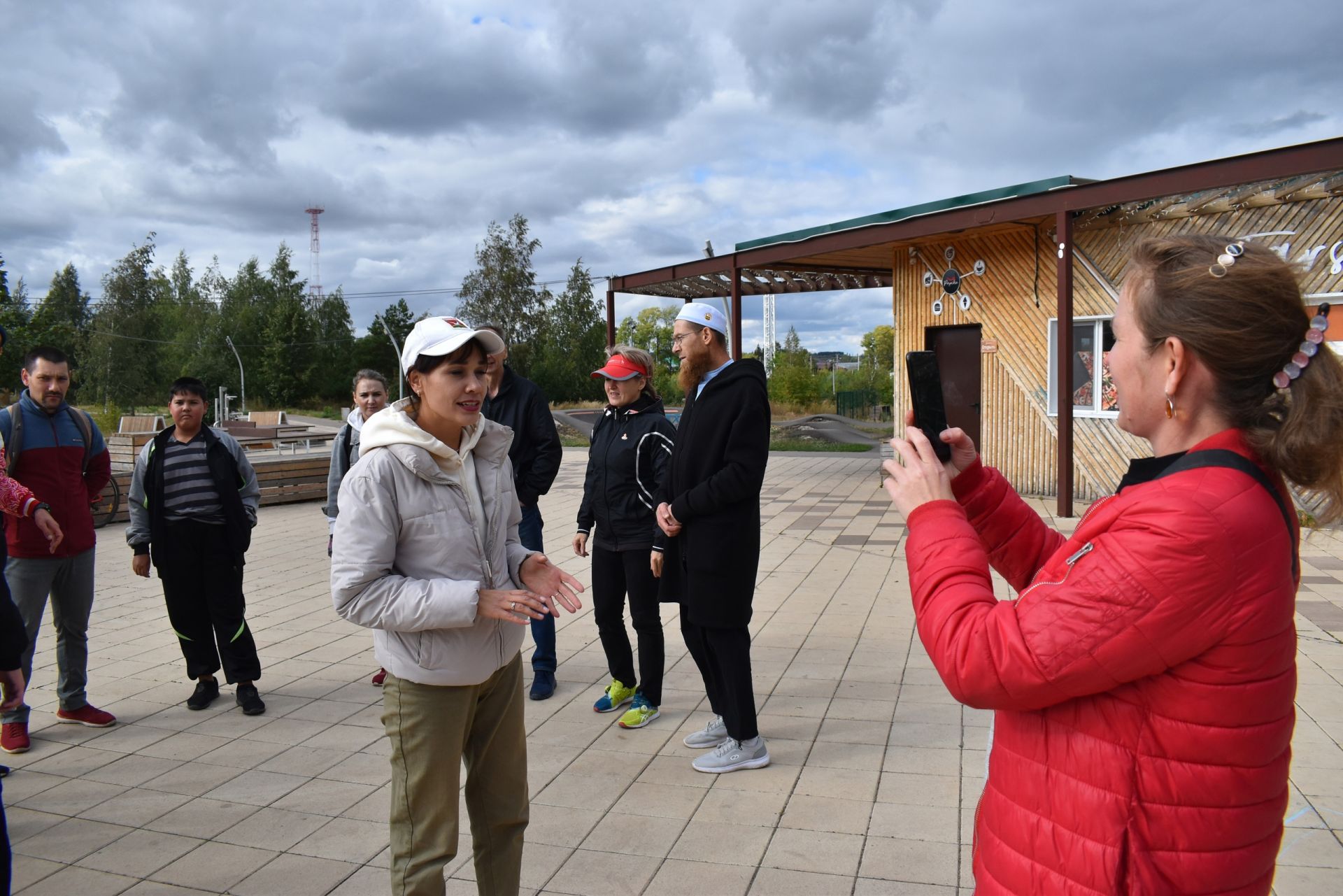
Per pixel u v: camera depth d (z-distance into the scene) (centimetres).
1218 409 129
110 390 6575
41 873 321
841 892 297
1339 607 611
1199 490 121
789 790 370
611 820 349
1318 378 122
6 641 356
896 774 382
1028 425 1142
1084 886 129
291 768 411
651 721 451
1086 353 1084
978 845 148
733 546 378
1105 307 1054
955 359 1238
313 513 1247
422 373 247
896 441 159
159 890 310
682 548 388
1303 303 125
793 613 645
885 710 454
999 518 178
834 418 3762
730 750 392
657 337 7300
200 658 488
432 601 233
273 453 2102
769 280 1759
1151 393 135
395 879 246
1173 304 128
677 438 396
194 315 7681
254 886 312
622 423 455
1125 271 140
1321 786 355
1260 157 765
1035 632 127
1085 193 902
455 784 250
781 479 1504
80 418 468
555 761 405
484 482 261
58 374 454
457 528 250
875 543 900
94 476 476
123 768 413
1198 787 123
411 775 246
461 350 244
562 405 6238
